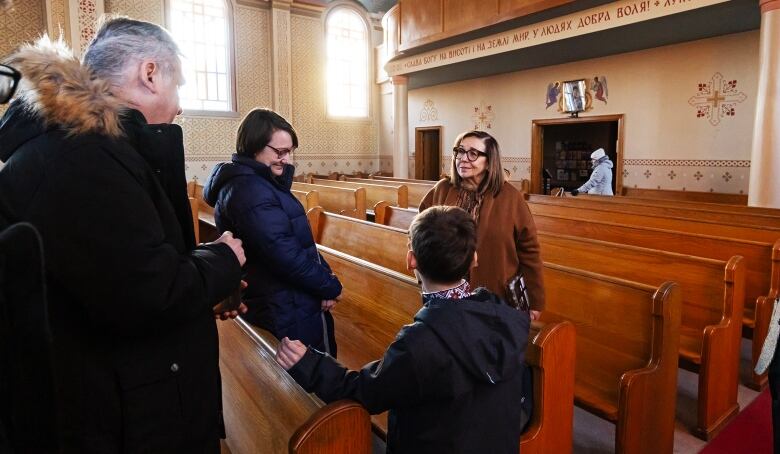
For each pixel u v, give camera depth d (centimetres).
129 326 100
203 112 1071
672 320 231
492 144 231
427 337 127
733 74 700
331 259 308
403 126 1016
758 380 312
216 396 123
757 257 322
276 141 197
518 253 238
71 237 94
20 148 100
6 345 72
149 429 109
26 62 98
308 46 1196
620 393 220
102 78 112
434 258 142
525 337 133
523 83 974
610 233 399
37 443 76
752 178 548
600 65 848
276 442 156
